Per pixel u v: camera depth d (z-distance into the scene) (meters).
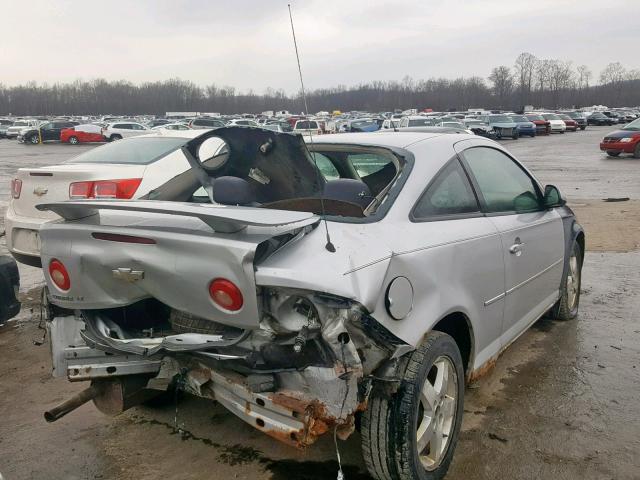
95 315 3.06
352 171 4.09
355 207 3.22
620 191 14.60
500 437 3.44
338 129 37.53
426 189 3.23
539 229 4.25
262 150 3.32
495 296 3.58
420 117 31.39
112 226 2.79
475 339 3.38
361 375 2.48
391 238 2.83
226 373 2.72
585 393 3.98
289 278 2.44
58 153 33.53
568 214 5.00
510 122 40.62
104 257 2.76
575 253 5.30
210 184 3.42
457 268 3.13
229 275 2.47
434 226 3.14
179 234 2.58
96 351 3.07
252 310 2.47
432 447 2.98
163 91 126.25
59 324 3.22
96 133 43.31
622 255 7.91
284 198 3.56
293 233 2.65
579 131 53.75
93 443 3.43
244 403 2.66
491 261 3.48
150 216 3.00
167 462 3.24
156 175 6.26
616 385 4.09
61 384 4.21
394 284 2.65
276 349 2.57
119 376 3.07
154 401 3.84
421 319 2.82
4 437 3.50
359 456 3.25
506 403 3.84
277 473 3.12
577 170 19.98
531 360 4.50
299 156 3.24
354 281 2.48
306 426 2.45
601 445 3.36
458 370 3.10
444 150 3.57
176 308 2.71
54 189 5.97
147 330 3.08
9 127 53.81
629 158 24.38
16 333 5.24
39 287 6.70
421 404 2.89
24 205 6.11
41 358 4.67
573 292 5.39
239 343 2.61
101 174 6.05
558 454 3.28
